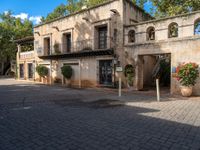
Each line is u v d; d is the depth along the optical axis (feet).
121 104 29.30
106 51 53.52
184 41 40.98
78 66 64.54
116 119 20.39
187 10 56.24
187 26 41.11
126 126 17.87
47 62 76.64
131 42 51.21
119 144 13.66
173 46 42.57
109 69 55.77
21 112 23.85
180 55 41.57
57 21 72.38
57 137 15.11
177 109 25.30
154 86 62.49
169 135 15.40
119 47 52.21
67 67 64.59
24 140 14.51
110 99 34.47
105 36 58.08
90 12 60.49
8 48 128.88
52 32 74.74
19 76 96.17
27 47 108.27
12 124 18.65
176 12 55.62
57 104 29.50
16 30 128.26
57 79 72.28
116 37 53.01
